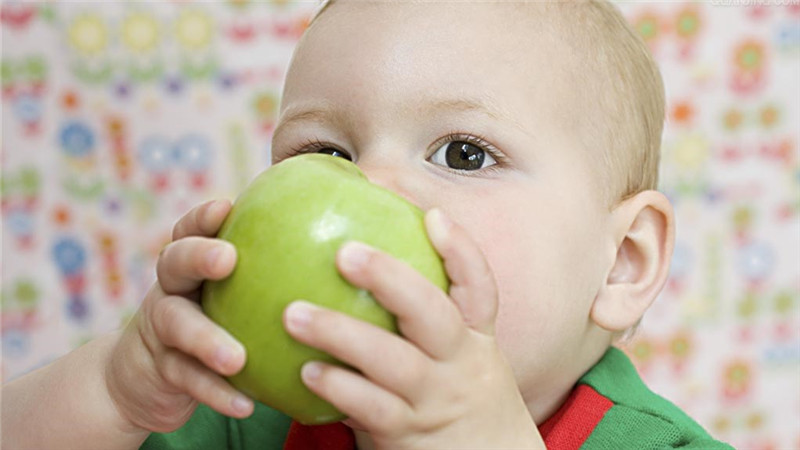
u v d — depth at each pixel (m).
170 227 2.23
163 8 2.22
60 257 2.24
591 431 0.88
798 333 2.21
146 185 2.24
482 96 0.83
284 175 0.60
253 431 1.04
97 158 2.24
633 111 1.00
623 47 1.02
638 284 0.96
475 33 0.86
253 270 0.56
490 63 0.84
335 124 0.85
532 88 0.86
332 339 0.54
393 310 0.56
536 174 0.84
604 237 0.92
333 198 0.58
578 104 0.90
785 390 2.21
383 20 0.86
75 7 2.22
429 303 0.56
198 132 2.23
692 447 0.85
